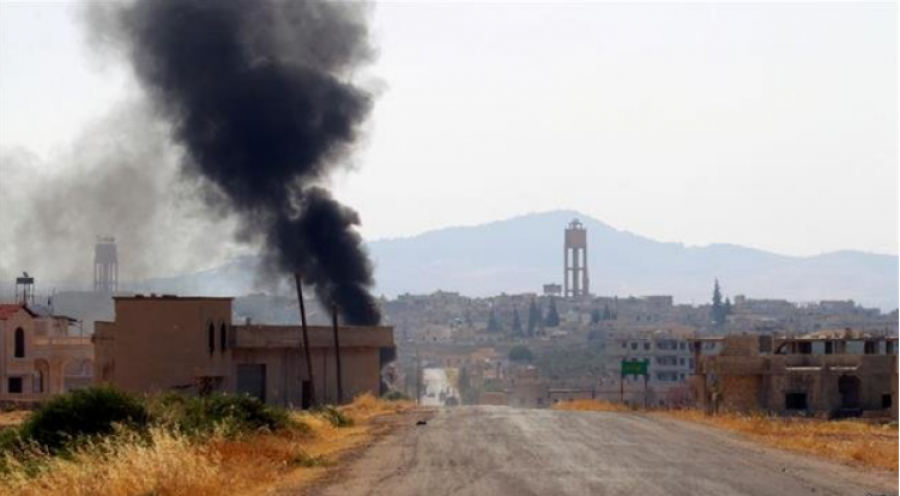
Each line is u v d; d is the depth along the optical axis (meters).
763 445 110.56
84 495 71.88
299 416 133.62
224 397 116.88
